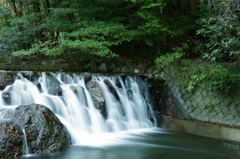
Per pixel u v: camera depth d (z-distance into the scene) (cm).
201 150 521
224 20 610
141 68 812
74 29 789
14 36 821
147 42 795
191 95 661
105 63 861
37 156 439
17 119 452
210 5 692
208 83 625
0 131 426
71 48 777
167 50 826
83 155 470
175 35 780
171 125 687
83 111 610
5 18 884
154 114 739
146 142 568
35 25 857
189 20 798
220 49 618
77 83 668
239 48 595
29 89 595
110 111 650
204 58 685
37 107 478
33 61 846
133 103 709
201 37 771
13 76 593
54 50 717
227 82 589
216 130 593
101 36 769
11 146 425
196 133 629
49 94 602
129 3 841
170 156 487
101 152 491
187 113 668
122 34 768
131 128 669
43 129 455
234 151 516
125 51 898
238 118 572
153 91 753
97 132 600
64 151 473
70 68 851
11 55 848
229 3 602
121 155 483
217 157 484
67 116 582
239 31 577
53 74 640
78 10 783
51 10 817
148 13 750
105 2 814
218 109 607
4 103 550
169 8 855
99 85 663
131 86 734
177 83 693
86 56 862
